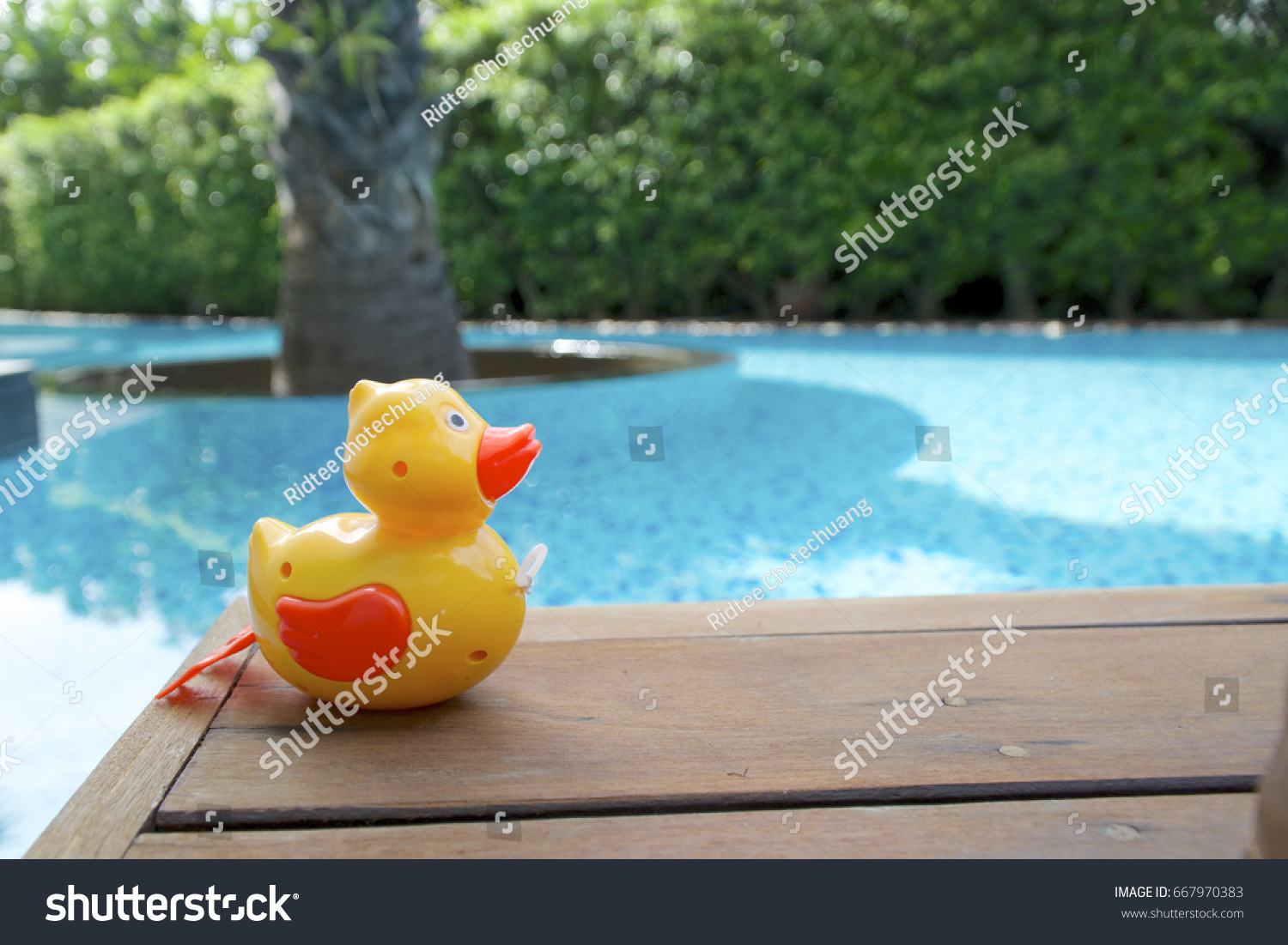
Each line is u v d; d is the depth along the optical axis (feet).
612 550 11.47
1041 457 15.72
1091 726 4.22
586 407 16.52
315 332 19.39
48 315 48.39
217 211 38.75
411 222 19.48
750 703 4.51
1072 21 28.35
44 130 40.98
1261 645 5.10
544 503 13.55
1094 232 29.66
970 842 3.42
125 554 11.43
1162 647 5.09
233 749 4.09
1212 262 29.71
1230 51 27.48
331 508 13.21
